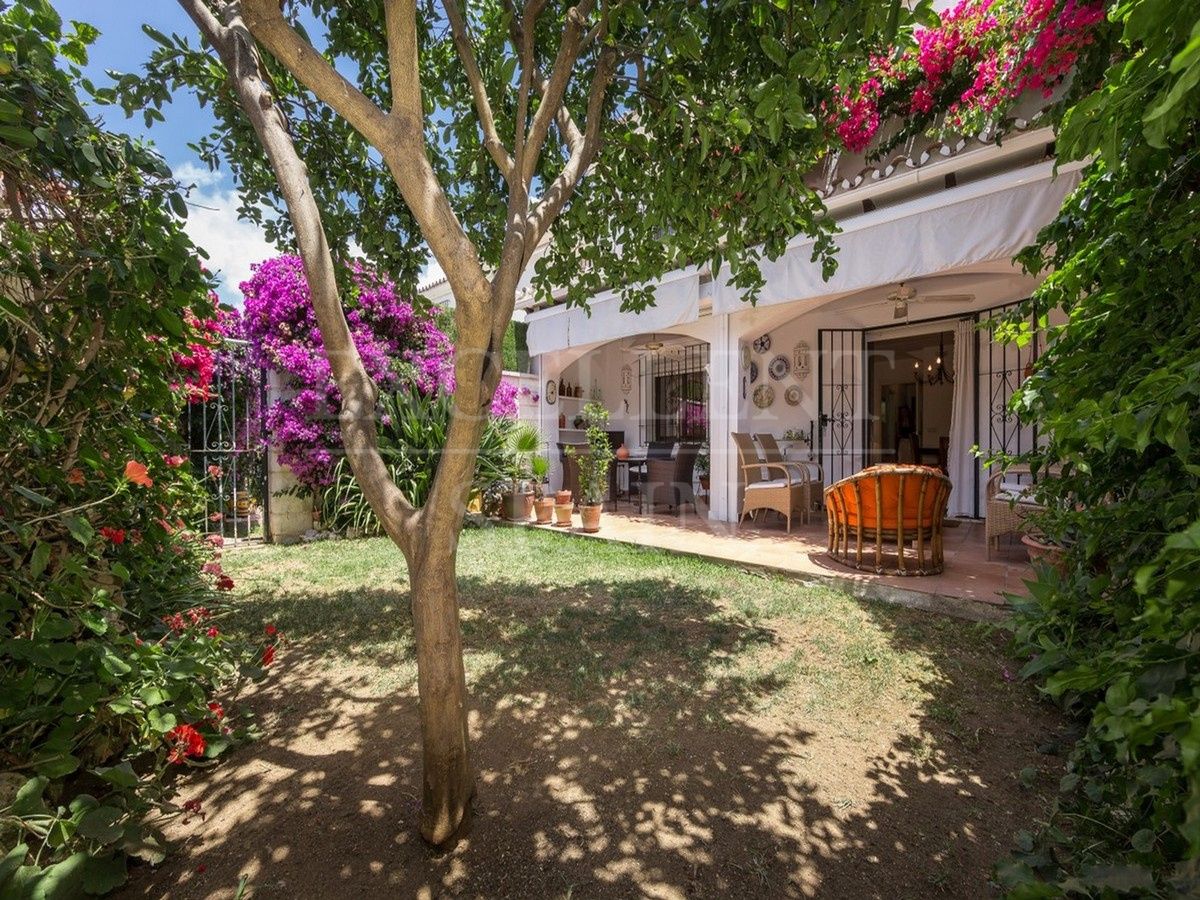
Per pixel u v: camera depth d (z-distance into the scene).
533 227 1.88
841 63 1.59
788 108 1.60
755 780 2.03
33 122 1.47
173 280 1.68
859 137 4.61
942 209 4.32
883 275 4.70
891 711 2.48
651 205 2.55
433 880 1.58
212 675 2.22
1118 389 1.12
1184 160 1.18
